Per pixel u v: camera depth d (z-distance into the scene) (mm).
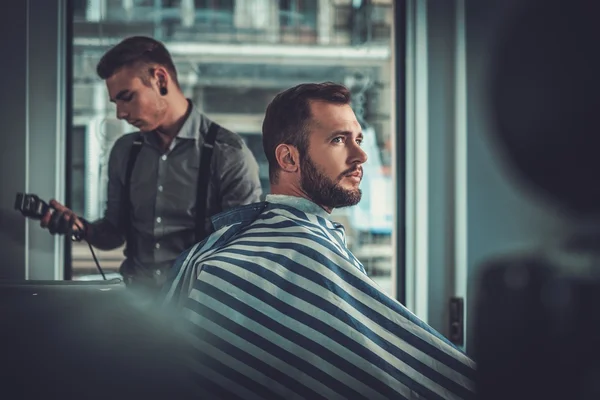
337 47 2709
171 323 489
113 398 451
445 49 1613
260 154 2656
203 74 2748
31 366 441
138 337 466
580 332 168
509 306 178
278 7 2748
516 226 1609
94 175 1854
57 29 1509
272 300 859
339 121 972
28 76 1495
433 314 1639
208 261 893
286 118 983
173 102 1568
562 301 171
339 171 973
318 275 870
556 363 171
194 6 2682
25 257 1487
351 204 985
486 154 1603
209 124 1609
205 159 1578
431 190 1633
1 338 443
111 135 1871
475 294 186
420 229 1642
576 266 169
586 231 157
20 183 1480
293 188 992
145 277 1602
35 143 1507
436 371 828
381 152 2260
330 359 836
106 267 1709
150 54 1542
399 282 1703
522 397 173
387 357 833
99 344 456
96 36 1882
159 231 1596
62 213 1427
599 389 167
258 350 845
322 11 2725
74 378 446
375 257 2248
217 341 846
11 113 1475
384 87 2289
